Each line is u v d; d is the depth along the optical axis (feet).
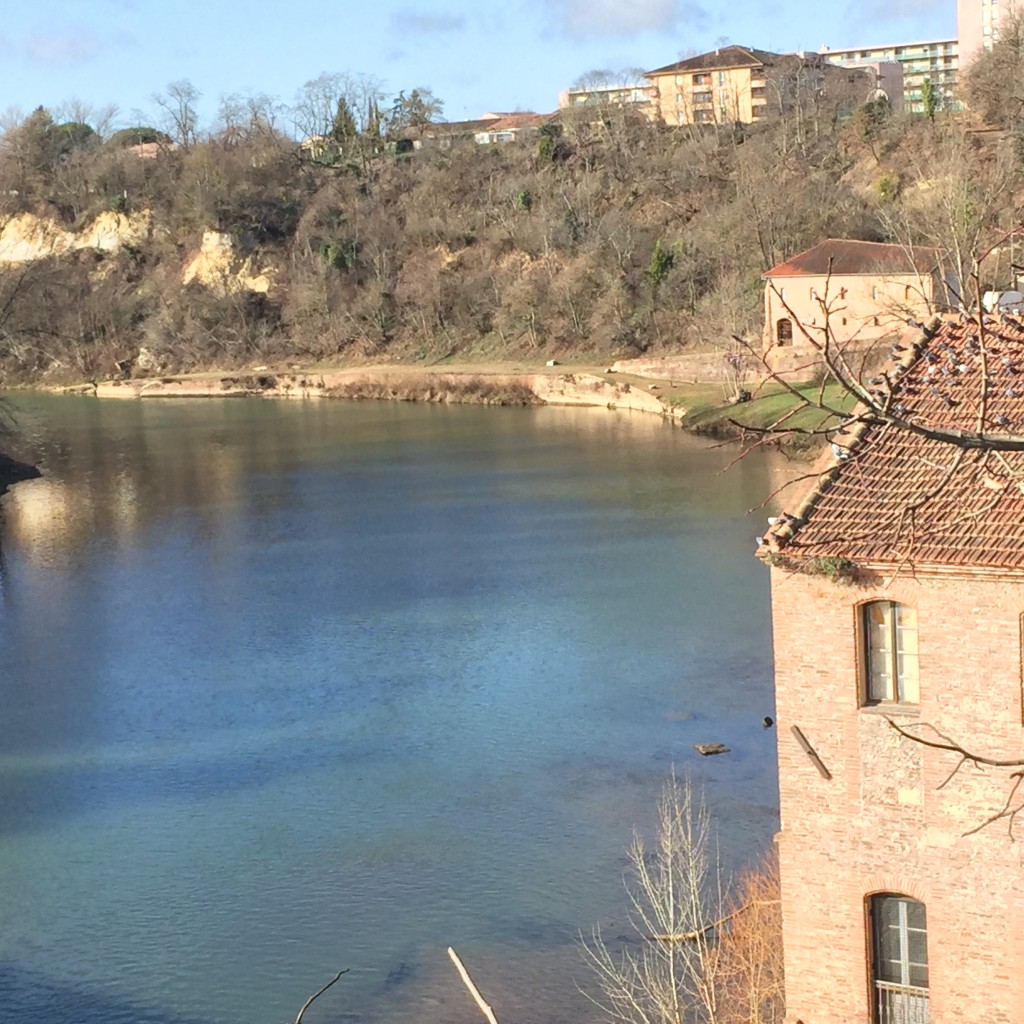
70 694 172.76
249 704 165.68
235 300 602.85
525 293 529.45
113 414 478.59
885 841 75.87
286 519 277.03
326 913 113.70
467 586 214.48
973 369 81.71
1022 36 531.91
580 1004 98.02
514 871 118.32
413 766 143.13
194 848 126.93
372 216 626.64
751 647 175.11
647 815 127.44
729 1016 91.09
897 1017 77.61
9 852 128.06
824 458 82.12
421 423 417.69
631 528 248.52
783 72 634.02
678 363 430.20
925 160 491.31
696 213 548.31
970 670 72.74
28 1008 102.12
